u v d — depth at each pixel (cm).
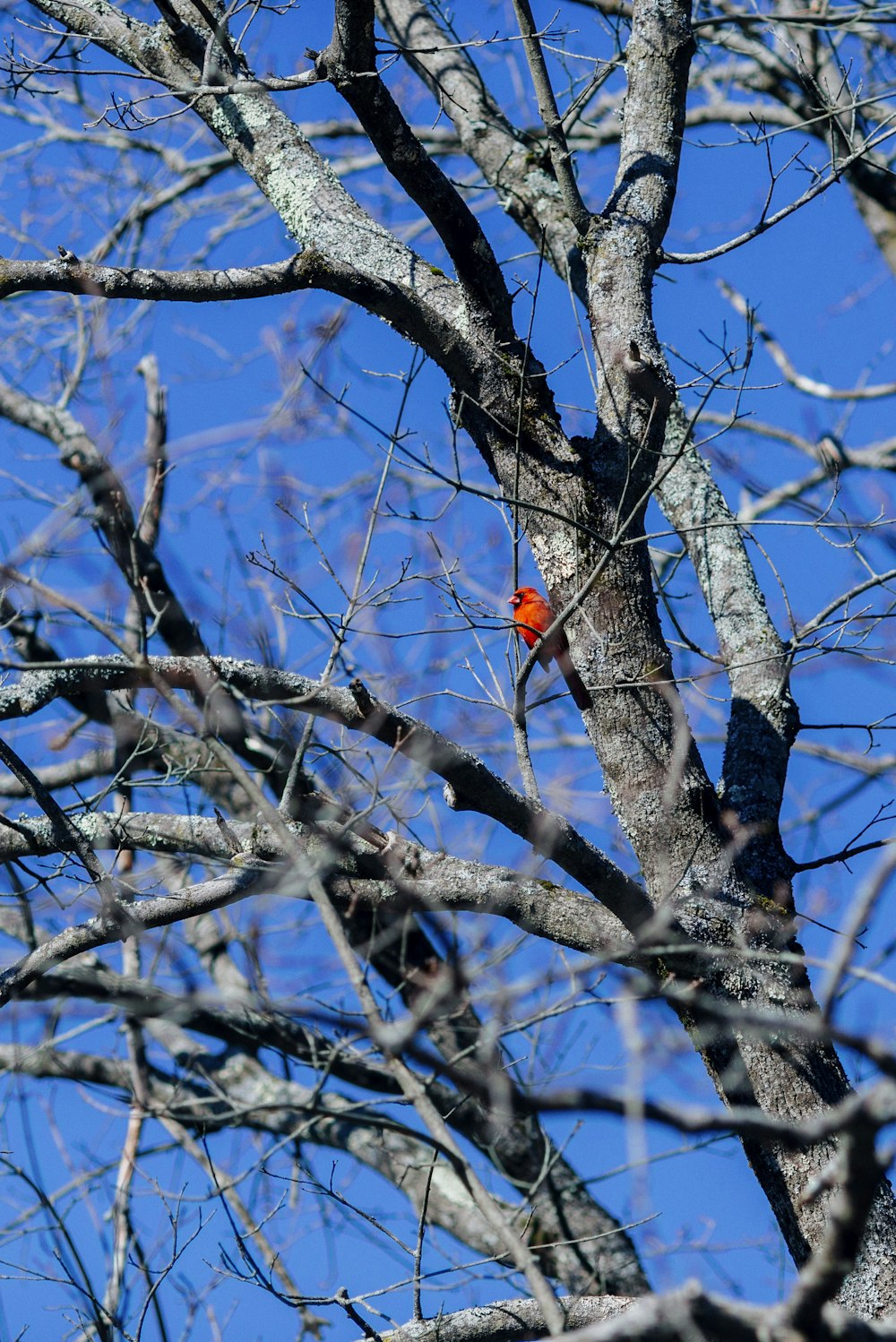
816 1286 485
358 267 1141
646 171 1214
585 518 1062
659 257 1195
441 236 1093
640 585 1058
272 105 1303
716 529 1229
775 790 1052
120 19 1312
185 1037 1602
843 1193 475
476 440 1109
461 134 1548
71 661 807
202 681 945
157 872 1053
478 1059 708
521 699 948
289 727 929
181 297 1041
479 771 903
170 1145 1271
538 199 1441
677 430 1298
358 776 877
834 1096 909
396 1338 910
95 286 1024
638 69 1263
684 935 934
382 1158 1541
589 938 942
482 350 1091
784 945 953
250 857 952
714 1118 457
